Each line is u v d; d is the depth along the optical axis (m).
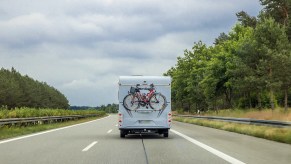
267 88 43.41
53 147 12.71
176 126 28.94
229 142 14.59
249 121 20.95
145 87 16.98
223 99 71.19
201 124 31.22
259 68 42.72
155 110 16.89
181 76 61.81
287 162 9.15
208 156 10.30
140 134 19.94
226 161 9.33
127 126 16.78
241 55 44.91
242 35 50.34
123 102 16.88
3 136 17.25
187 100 63.19
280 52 42.09
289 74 41.50
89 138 16.80
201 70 56.91
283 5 56.19
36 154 10.74
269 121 17.61
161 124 16.84
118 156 10.29
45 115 34.75
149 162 9.14
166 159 9.69
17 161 9.32
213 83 48.62
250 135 18.53
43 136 18.02
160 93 16.97
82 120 46.06
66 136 18.03
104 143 14.25
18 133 19.67
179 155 10.54
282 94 54.12
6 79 107.00
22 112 27.59
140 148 12.44
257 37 44.16
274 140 15.40
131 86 16.97
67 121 39.72
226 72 45.72
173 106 86.62
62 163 8.97
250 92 50.25
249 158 9.88
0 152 11.25
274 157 10.08
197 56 60.28
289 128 15.82
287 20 54.41
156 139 16.23
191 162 9.16
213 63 48.91
